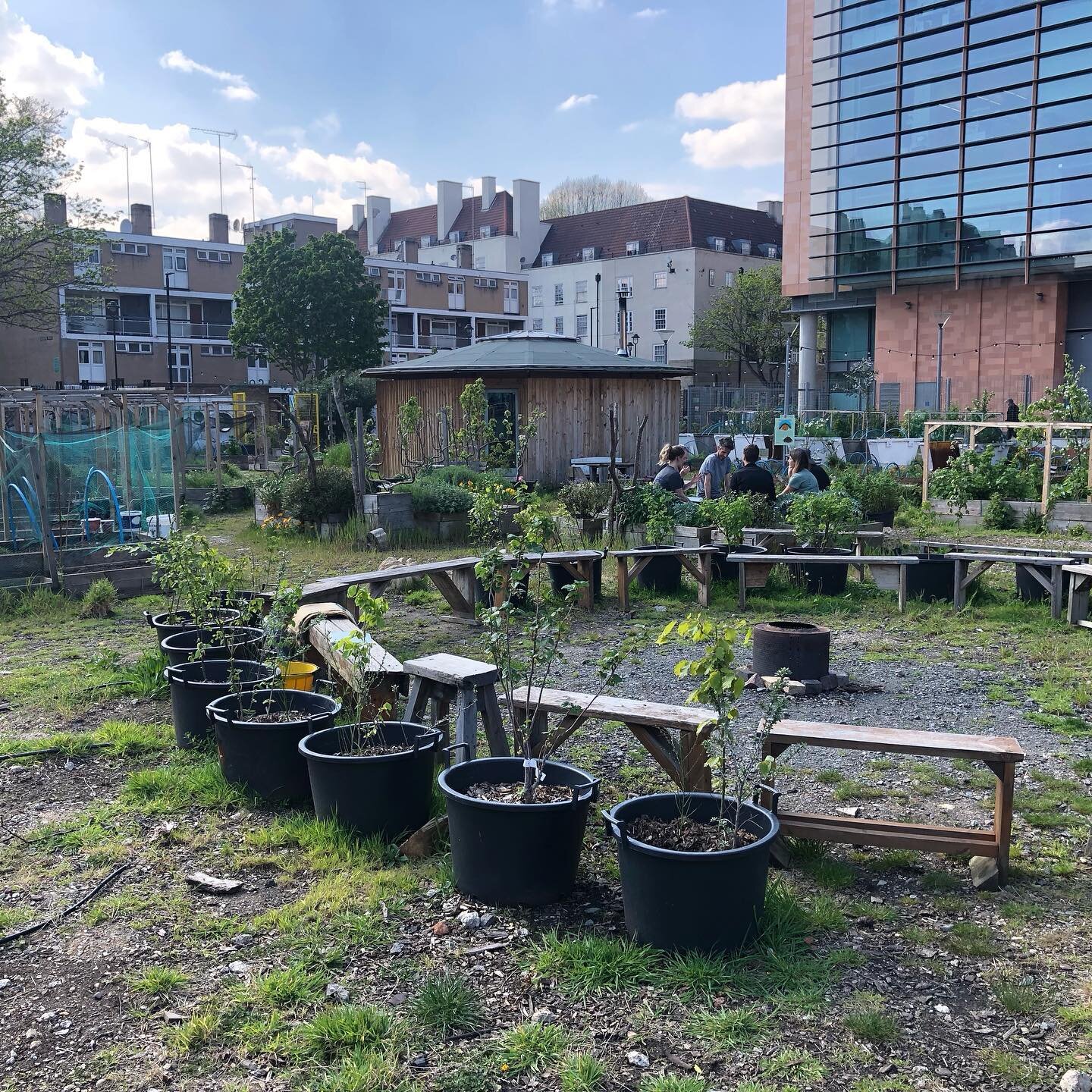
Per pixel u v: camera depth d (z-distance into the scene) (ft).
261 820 16.78
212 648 21.89
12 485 40.47
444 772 14.57
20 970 12.35
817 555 36.19
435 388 82.38
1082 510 53.16
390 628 32.45
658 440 87.04
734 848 12.46
